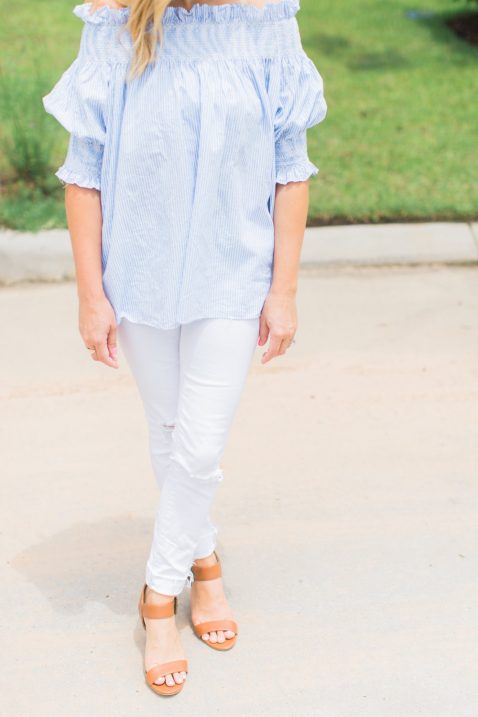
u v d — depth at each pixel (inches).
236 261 107.5
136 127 101.5
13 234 233.1
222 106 100.3
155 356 112.9
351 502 153.6
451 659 123.8
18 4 359.6
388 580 137.4
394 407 178.9
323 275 228.5
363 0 388.8
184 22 99.5
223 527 147.8
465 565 140.5
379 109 303.0
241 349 109.9
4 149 257.9
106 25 100.3
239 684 119.9
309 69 105.2
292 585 136.4
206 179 102.2
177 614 131.7
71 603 133.3
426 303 216.7
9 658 123.7
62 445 167.8
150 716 115.3
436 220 245.9
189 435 111.7
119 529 147.8
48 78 297.6
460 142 283.1
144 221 105.2
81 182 105.6
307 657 124.1
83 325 111.1
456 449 167.2
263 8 100.2
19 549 143.3
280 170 107.7
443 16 375.6
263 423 173.6
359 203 248.8
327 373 189.3
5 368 190.4
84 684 119.9
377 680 120.4
